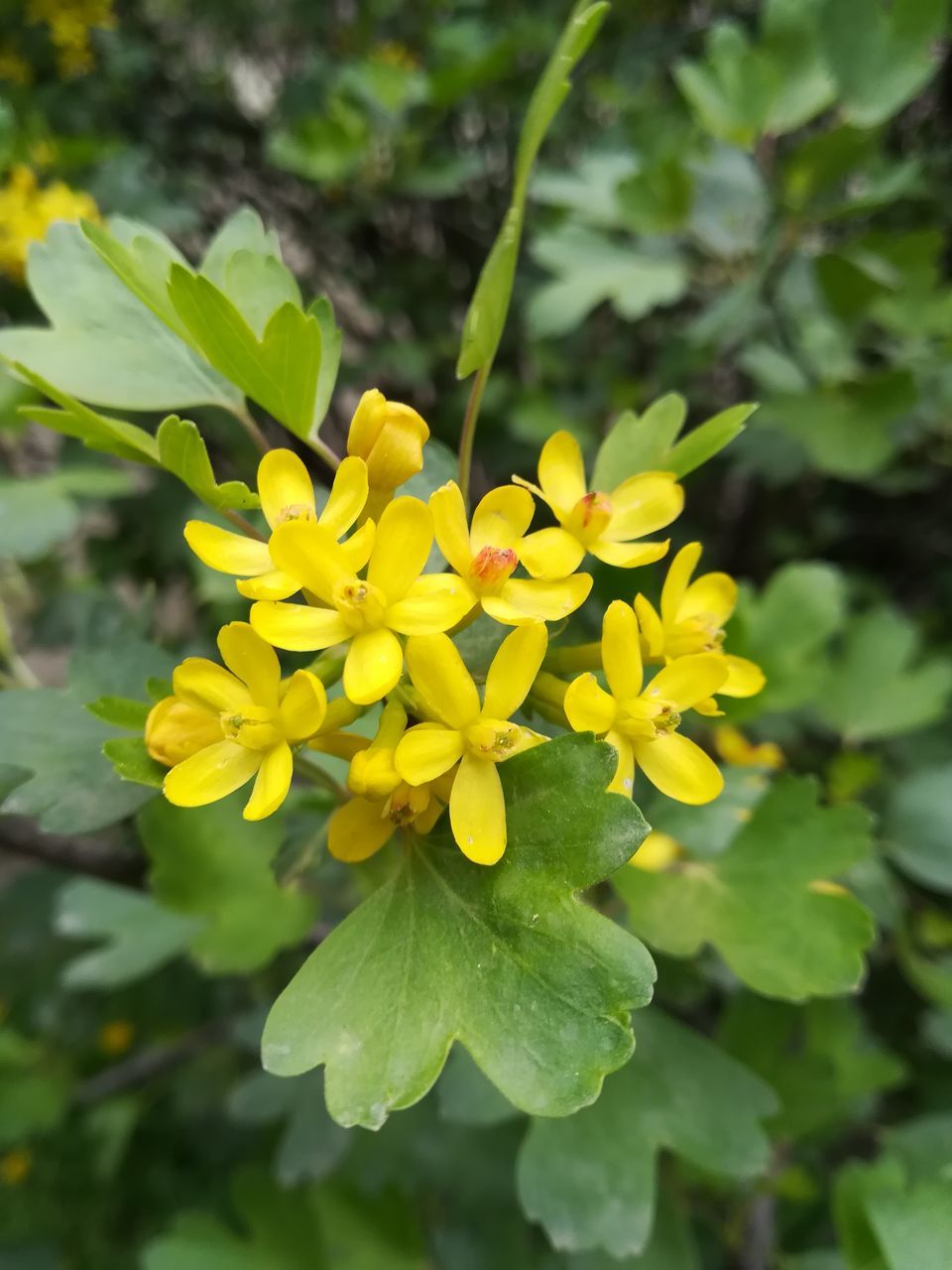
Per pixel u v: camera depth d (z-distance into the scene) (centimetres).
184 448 7
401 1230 14
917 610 26
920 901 16
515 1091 6
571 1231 9
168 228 19
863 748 19
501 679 7
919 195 20
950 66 23
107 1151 23
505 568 7
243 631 7
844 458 16
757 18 24
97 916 15
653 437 9
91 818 8
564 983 6
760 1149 9
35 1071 21
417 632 7
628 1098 9
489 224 26
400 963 6
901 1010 18
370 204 23
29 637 21
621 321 24
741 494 26
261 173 27
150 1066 21
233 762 7
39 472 20
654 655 8
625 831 6
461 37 23
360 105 21
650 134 20
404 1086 6
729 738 12
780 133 16
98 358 9
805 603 12
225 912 11
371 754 7
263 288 9
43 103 22
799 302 18
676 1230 11
